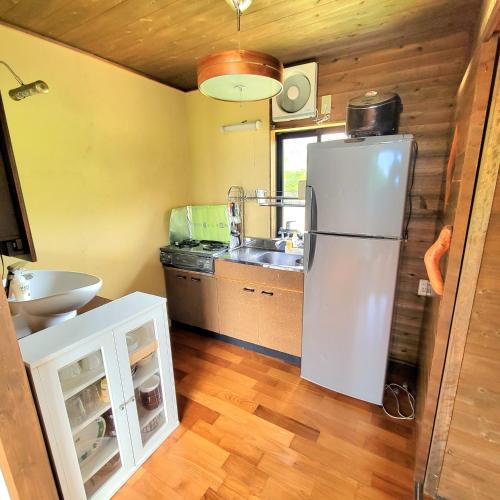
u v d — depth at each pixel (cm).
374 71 208
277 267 223
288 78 230
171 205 291
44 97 184
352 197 174
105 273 235
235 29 177
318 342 206
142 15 160
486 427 119
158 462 158
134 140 247
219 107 276
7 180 98
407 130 204
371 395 195
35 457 105
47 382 110
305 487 145
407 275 221
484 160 101
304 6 153
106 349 132
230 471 153
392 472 151
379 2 150
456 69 184
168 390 171
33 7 150
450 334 120
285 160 267
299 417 187
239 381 221
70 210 206
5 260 174
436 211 203
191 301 280
